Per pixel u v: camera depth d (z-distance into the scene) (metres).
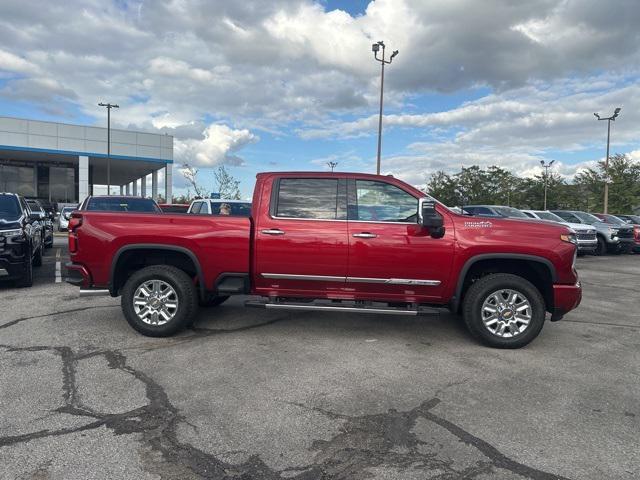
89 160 43.06
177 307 5.48
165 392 3.97
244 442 3.20
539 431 3.45
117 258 5.54
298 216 5.54
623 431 3.47
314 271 5.45
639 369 4.84
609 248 19.22
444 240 5.34
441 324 6.43
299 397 3.94
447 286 5.41
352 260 5.38
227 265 5.49
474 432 3.41
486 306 5.39
